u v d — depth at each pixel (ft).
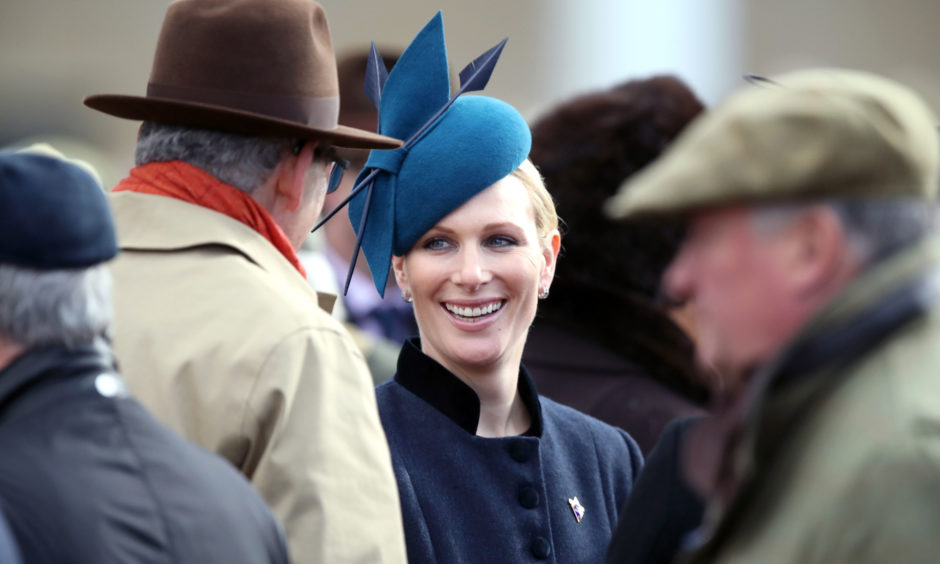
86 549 21.83
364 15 140.56
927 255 21.07
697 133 21.77
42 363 23.03
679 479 25.63
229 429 28.91
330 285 56.13
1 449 22.34
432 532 34.37
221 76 32.63
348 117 53.83
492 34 147.43
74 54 132.87
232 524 23.82
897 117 20.72
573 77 150.41
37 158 23.53
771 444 21.53
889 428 20.26
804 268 21.15
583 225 40.34
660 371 39.96
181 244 31.09
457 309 35.78
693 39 153.58
